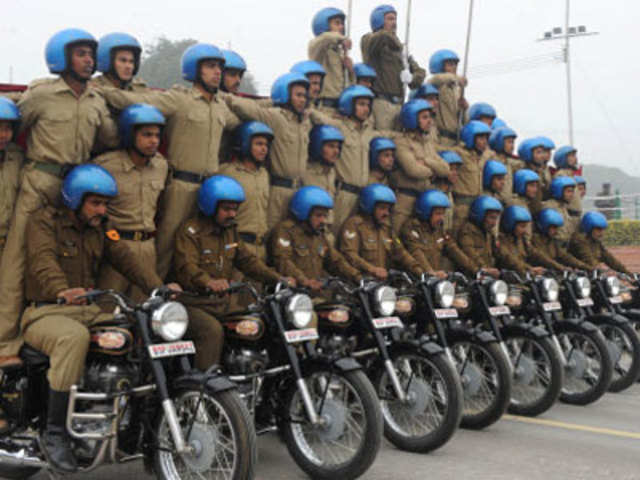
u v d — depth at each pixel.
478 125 9.17
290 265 6.31
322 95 8.70
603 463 5.52
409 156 8.33
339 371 4.95
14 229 5.20
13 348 4.84
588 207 26.25
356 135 7.97
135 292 5.91
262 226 6.64
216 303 5.48
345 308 5.84
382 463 5.43
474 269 7.80
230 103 6.71
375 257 7.27
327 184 7.62
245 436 4.21
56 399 4.37
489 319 6.86
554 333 7.78
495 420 6.33
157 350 4.37
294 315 5.04
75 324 4.50
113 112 5.87
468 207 9.11
